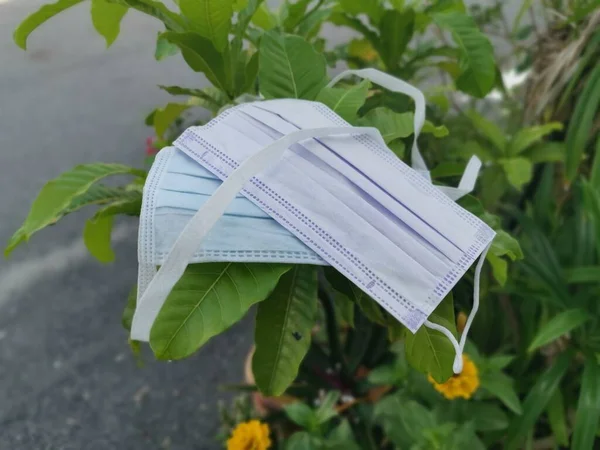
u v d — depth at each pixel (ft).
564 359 3.07
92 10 2.30
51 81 4.63
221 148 1.69
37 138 4.61
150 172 1.64
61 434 3.82
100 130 4.62
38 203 2.03
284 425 3.32
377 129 1.91
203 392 4.10
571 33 3.53
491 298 3.59
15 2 4.36
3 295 4.47
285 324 1.86
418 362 1.68
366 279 1.53
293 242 1.56
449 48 3.23
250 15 2.37
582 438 2.74
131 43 4.40
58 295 4.53
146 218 1.54
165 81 4.34
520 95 4.26
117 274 4.67
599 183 3.03
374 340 3.25
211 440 3.82
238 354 4.35
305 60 2.16
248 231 1.55
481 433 3.27
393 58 3.20
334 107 2.03
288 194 1.61
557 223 3.70
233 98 2.44
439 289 1.55
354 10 3.00
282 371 1.84
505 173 3.47
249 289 1.53
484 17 4.22
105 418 3.92
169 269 1.40
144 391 4.09
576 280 3.10
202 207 1.41
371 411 3.18
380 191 1.69
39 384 4.07
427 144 3.29
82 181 2.10
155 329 1.48
